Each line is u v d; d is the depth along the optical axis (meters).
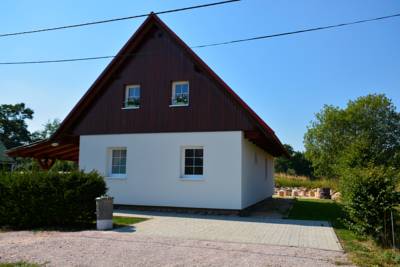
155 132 15.63
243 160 14.58
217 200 14.40
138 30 15.98
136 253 7.66
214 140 14.66
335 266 6.83
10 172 11.87
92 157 16.61
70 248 8.10
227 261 7.05
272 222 12.38
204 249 8.07
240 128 14.36
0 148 38.00
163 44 16.02
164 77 15.77
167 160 15.32
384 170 9.73
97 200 10.79
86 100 16.77
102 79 16.52
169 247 8.24
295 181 35.28
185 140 15.09
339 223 12.29
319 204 20.12
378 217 9.06
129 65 16.48
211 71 14.77
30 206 11.19
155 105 15.78
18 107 60.00
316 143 43.66
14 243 8.65
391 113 42.72
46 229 10.85
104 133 16.53
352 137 41.56
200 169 15.01
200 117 14.98
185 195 14.88
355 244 8.86
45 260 7.09
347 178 10.06
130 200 15.72
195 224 11.77
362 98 43.31
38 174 11.39
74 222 11.52
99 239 9.12
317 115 44.16
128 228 10.90
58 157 21.06
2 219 11.30
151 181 15.48
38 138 62.50
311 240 9.26
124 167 16.42
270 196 25.08
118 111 16.42
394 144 42.06
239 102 14.29
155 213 14.52
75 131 17.09
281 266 6.74
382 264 7.10
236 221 12.57
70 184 11.34
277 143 16.20
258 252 7.83
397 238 8.84
